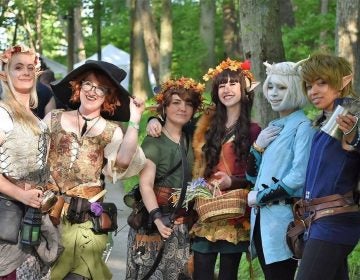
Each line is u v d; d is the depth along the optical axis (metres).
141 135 12.97
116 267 7.45
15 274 4.49
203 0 27.94
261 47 7.79
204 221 5.01
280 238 4.73
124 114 5.05
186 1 31.41
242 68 5.11
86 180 4.86
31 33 32.09
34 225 4.44
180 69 27.69
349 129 4.10
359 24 9.27
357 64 9.27
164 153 5.18
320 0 19.95
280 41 7.84
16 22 30.02
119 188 12.91
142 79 23.12
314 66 4.43
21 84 4.54
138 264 5.22
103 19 27.00
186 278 5.27
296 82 4.80
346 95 4.47
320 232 4.24
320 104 4.47
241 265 6.79
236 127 5.07
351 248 4.28
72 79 4.92
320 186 4.29
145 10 23.91
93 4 26.44
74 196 4.81
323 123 4.49
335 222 4.22
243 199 5.00
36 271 4.59
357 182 4.24
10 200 4.44
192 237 5.21
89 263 4.84
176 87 5.18
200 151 5.16
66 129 4.86
